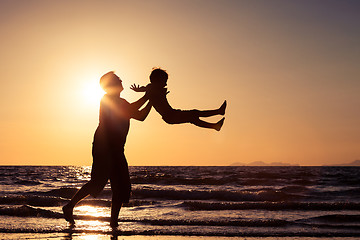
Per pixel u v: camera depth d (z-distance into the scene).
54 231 5.18
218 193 12.30
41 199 9.16
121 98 5.62
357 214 7.36
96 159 5.59
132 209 8.11
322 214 7.56
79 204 8.78
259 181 23.44
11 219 6.25
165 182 22.98
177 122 5.39
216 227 5.70
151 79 5.51
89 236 4.91
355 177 33.00
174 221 6.04
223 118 5.39
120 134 5.56
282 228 5.69
